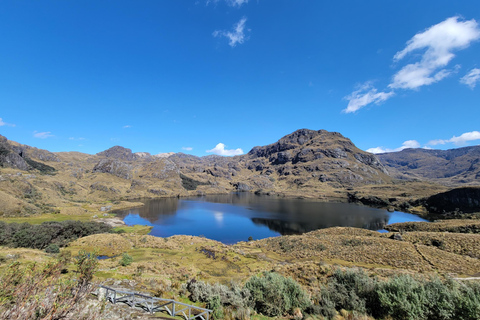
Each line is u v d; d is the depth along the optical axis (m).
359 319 11.99
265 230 97.06
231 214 140.88
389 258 44.03
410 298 11.77
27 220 87.69
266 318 13.21
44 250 47.81
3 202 95.81
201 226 105.25
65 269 16.16
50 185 173.25
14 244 47.97
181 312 12.10
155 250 56.28
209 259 49.66
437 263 39.09
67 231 65.19
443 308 10.77
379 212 149.50
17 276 6.15
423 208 156.75
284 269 29.20
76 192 190.25
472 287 11.23
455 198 142.25
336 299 14.60
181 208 169.00
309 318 12.73
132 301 11.08
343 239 56.91
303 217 128.88
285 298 14.23
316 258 49.62
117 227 96.25
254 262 48.06
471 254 42.12
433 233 54.50
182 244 64.62
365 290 14.45
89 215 120.94
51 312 5.60
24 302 5.46
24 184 133.25
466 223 71.50
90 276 8.22
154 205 185.88
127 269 31.69
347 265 43.16
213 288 16.56
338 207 173.50
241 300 14.61
